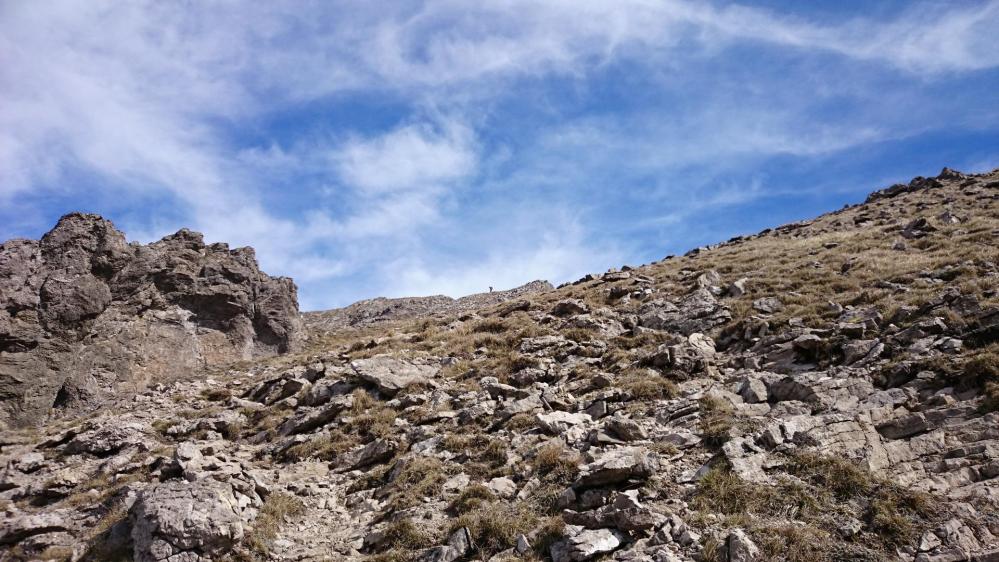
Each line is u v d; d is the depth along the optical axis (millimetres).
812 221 49938
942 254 25531
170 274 34969
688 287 29406
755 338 21297
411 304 61531
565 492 13141
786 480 12500
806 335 19016
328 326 53500
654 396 18406
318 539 13930
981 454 12336
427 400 21062
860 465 12656
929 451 12898
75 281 31406
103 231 34156
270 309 37812
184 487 13648
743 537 10695
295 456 18750
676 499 12539
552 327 27719
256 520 14227
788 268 29078
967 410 13742
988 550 10062
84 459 19234
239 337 35469
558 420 17141
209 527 12719
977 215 32719
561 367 22453
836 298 22969
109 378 29641
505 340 26703
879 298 21781
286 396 24062
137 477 17047
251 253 39844
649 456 13867
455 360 25109
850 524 11125
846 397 15562
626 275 36844
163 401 25500
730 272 31594
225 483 14516
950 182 49625
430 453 17031
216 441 20359
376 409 20844
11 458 19594
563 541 11508
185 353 32969
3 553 14164
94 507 15531
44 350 28969
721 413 16000
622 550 11117
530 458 15586
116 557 13047
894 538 10727
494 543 12258
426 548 12500
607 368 21734
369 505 15094
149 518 12711
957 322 17531
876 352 17344
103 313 31984
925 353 16594
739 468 13008
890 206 45281
